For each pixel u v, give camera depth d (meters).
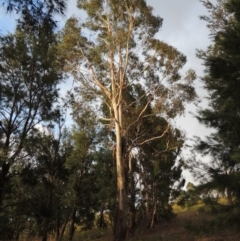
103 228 41.12
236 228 13.13
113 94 27.67
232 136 13.43
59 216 36.00
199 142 13.81
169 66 27.72
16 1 6.51
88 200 37.12
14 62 21.97
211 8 17.33
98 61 27.45
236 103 13.28
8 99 21.89
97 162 35.25
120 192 25.12
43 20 6.90
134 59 28.39
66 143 35.28
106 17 27.56
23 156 22.16
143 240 24.86
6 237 32.16
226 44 13.19
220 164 13.28
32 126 22.55
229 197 13.35
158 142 31.70
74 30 27.09
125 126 29.00
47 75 22.70
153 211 34.66
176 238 21.33
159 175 35.00
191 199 13.70
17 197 24.44
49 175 25.61
